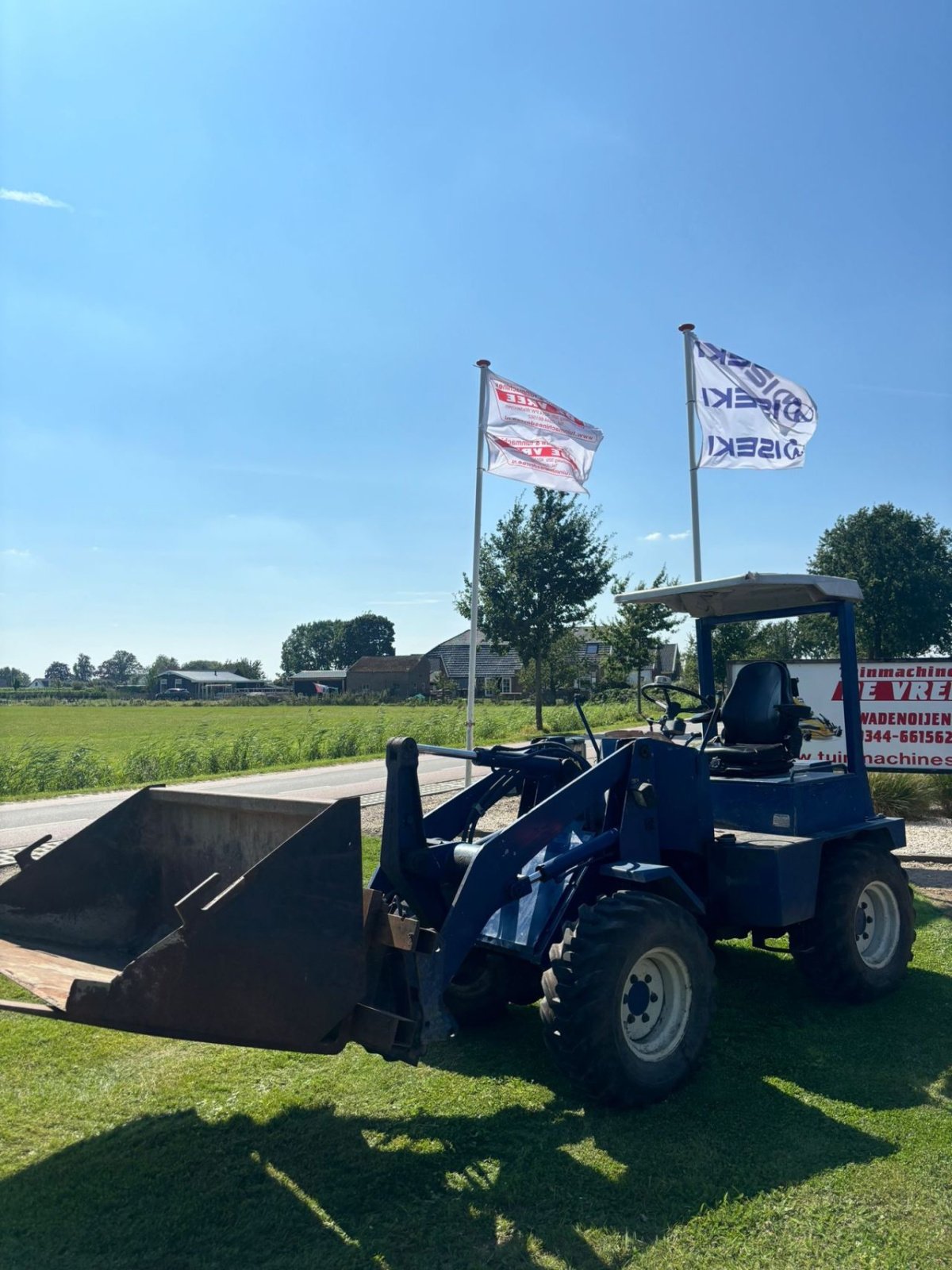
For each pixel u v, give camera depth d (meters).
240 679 110.25
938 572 46.16
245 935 3.27
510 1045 4.82
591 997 3.88
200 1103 4.14
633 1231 3.15
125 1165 3.61
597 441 11.31
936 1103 4.10
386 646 132.75
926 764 10.57
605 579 26.88
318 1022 3.39
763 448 11.42
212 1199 3.36
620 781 4.65
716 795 5.61
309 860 3.40
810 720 10.93
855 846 5.53
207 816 4.33
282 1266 2.98
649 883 4.65
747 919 4.96
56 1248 3.08
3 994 5.50
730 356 11.38
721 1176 3.48
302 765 21.64
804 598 6.08
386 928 3.65
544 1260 3.01
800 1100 4.13
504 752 4.74
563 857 4.35
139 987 3.15
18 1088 4.29
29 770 18.67
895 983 5.55
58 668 165.25
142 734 36.31
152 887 4.51
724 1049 4.72
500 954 4.84
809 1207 3.28
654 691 6.49
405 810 4.07
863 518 47.69
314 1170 3.56
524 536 26.64
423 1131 3.87
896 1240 3.09
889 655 47.50
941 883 8.39
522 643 26.94
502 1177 3.49
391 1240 3.12
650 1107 4.05
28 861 4.39
